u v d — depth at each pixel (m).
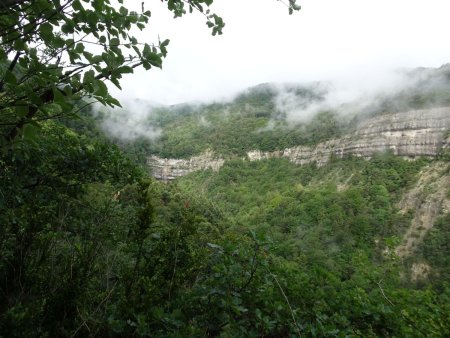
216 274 2.87
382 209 82.81
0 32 1.92
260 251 3.10
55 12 1.91
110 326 2.42
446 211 71.75
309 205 91.88
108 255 3.26
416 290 4.12
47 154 3.71
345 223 76.69
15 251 3.04
